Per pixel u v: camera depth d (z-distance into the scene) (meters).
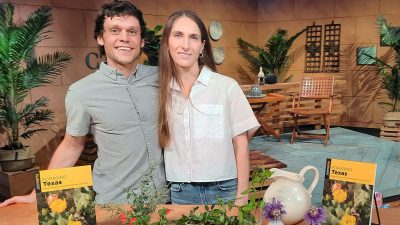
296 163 4.39
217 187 1.53
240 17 7.60
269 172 1.08
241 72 7.79
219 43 7.38
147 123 1.51
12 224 1.20
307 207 1.12
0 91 3.74
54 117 5.04
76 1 5.16
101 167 1.52
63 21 5.07
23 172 3.83
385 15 6.46
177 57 1.44
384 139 5.66
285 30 7.17
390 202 3.10
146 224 0.99
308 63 7.35
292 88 6.09
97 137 1.51
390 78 5.74
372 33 6.61
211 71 1.55
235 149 1.59
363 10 6.64
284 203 1.10
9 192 3.79
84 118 1.47
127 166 1.49
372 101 6.73
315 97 5.64
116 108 1.46
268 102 5.42
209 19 7.15
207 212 1.02
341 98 7.00
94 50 5.41
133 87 1.50
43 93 4.92
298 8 7.32
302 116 6.33
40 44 4.87
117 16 1.43
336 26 6.95
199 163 1.50
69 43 5.15
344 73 6.96
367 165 1.02
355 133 6.21
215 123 1.50
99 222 1.20
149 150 1.52
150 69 1.59
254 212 1.10
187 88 1.51
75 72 5.24
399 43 5.55
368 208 1.01
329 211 1.06
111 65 1.50
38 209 1.04
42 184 1.04
